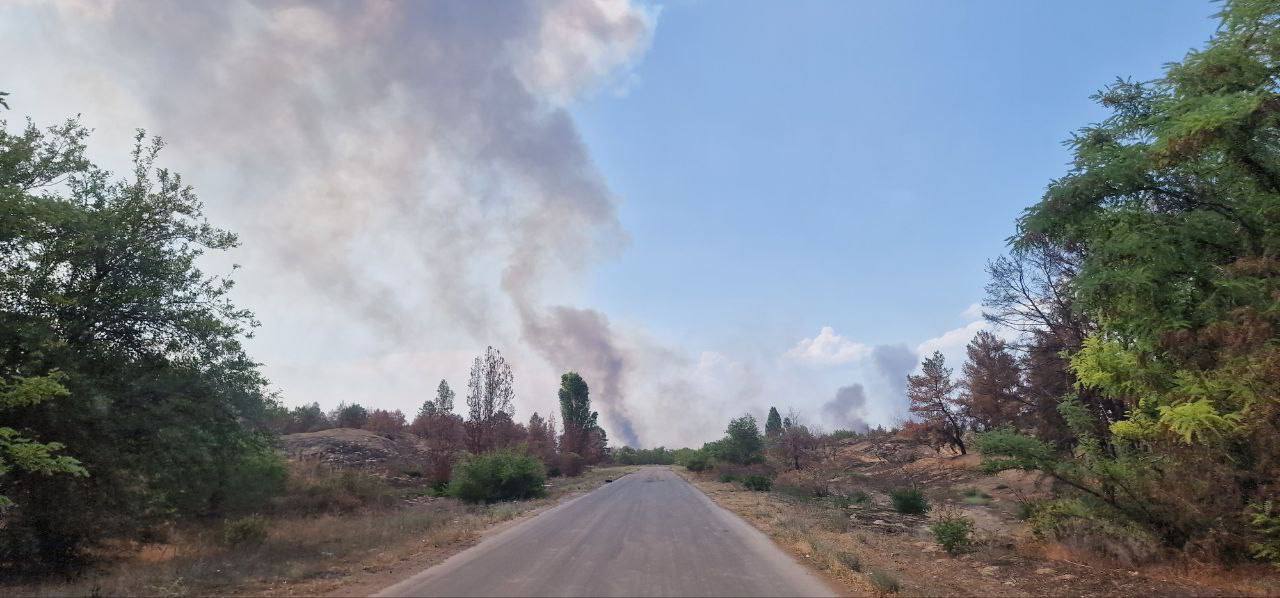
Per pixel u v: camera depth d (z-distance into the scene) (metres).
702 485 41.31
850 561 10.28
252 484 19.03
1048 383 28.88
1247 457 9.19
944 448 54.78
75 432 11.92
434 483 34.28
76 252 12.69
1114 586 8.88
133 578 9.78
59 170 13.14
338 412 70.50
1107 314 10.75
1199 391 9.06
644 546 12.70
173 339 14.44
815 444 51.75
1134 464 11.01
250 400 15.41
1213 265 9.61
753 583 8.95
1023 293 28.59
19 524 11.58
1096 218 10.75
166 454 13.33
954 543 12.25
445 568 10.43
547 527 16.59
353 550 12.79
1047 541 12.05
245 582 9.45
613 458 119.12
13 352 11.42
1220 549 9.30
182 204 14.80
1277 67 8.91
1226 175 9.67
